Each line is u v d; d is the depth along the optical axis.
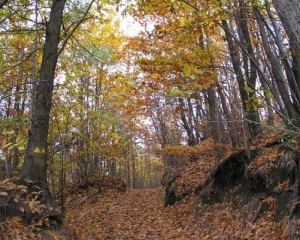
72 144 13.16
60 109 11.73
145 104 12.23
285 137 6.63
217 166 9.29
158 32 6.81
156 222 10.18
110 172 28.36
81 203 15.49
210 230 7.15
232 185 8.33
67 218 11.26
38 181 5.99
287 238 4.50
